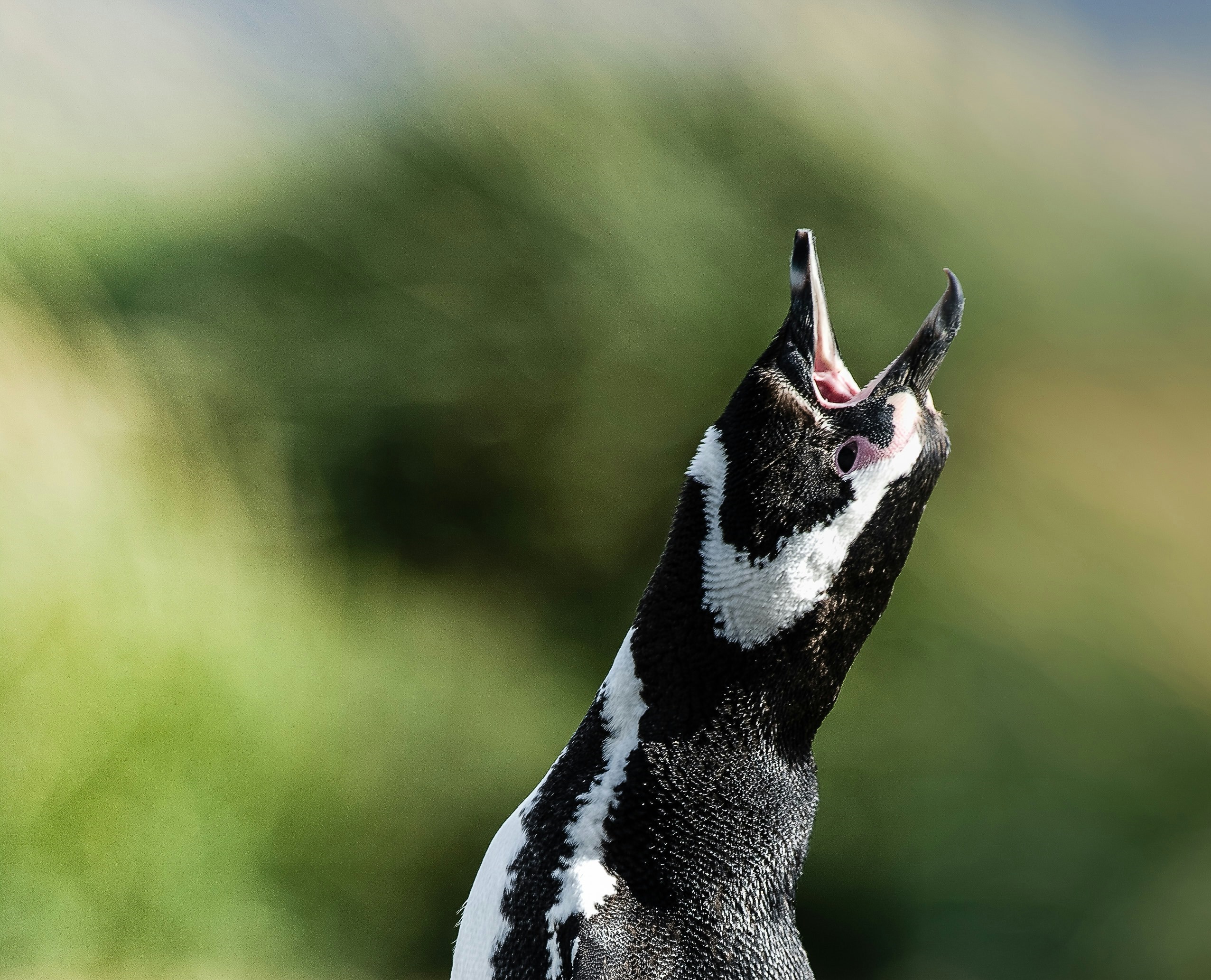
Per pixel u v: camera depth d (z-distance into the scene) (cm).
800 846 315
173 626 1096
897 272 1597
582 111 1631
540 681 1436
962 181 1759
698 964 288
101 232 1812
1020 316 1658
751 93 1680
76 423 1153
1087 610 1427
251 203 1720
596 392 1580
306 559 1395
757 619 311
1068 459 1544
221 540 1248
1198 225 1798
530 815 317
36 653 996
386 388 1560
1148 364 1645
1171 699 1347
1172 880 1182
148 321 1552
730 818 306
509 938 301
